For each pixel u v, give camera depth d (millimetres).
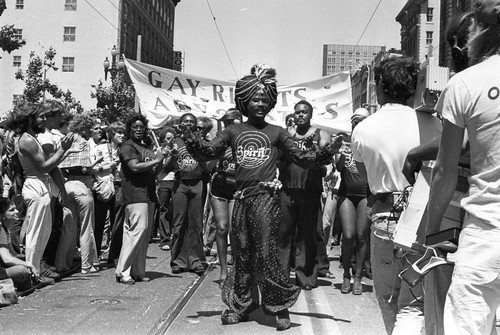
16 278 6211
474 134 2576
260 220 5035
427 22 62094
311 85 11156
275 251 5070
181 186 8023
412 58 3693
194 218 8023
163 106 10969
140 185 7172
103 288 6762
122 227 8539
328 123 11008
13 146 7926
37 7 57938
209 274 7918
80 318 5305
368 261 7816
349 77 11148
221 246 7113
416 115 3584
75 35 57938
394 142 3529
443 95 2688
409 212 3156
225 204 7066
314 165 5031
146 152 7352
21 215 7344
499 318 3305
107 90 38562
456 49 2900
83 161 7680
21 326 4973
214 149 5066
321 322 5363
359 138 3648
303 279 6996
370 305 6145
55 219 7312
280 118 11031
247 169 5086
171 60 83812
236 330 5051
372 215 3650
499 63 2566
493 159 2531
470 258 2518
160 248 10680
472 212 2545
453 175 2691
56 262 7371
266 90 5113
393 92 3645
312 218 6906
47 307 5727
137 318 5355
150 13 69688
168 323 5199
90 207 7719
